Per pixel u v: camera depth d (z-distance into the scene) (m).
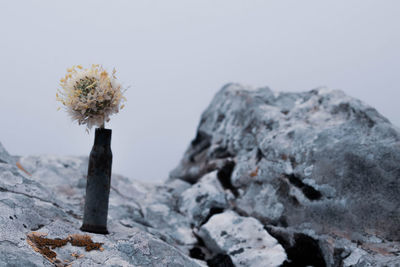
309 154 0.40
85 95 0.33
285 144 0.42
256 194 0.42
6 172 0.37
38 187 0.37
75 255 0.31
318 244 0.37
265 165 0.43
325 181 0.38
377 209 0.36
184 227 0.44
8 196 0.33
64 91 0.33
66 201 0.43
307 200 0.39
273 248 0.38
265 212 0.41
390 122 0.40
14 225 0.31
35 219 0.32
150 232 0.40
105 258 0.31
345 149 0.38
